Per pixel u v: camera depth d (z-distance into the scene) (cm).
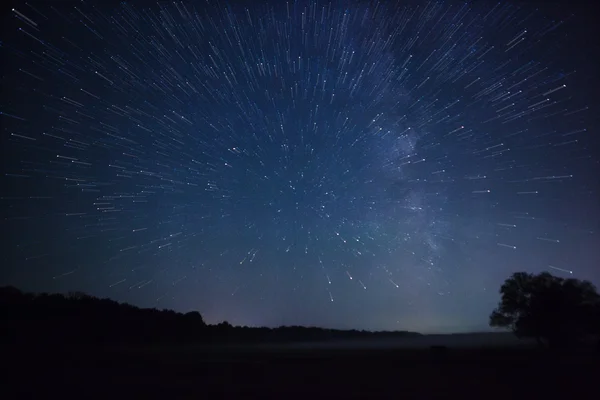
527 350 3262
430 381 1722
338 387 1579
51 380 1661
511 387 1541
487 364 2338
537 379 1714
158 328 4259
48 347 2856
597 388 1491
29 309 3566
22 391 1431
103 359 2470
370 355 3167
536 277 3328
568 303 3186
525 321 3256
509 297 3331
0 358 2316
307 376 1892
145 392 1449
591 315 3153
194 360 2550
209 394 1425
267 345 4772
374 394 1435
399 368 2209
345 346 4772
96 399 1327
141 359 2508
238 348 3956
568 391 1445
